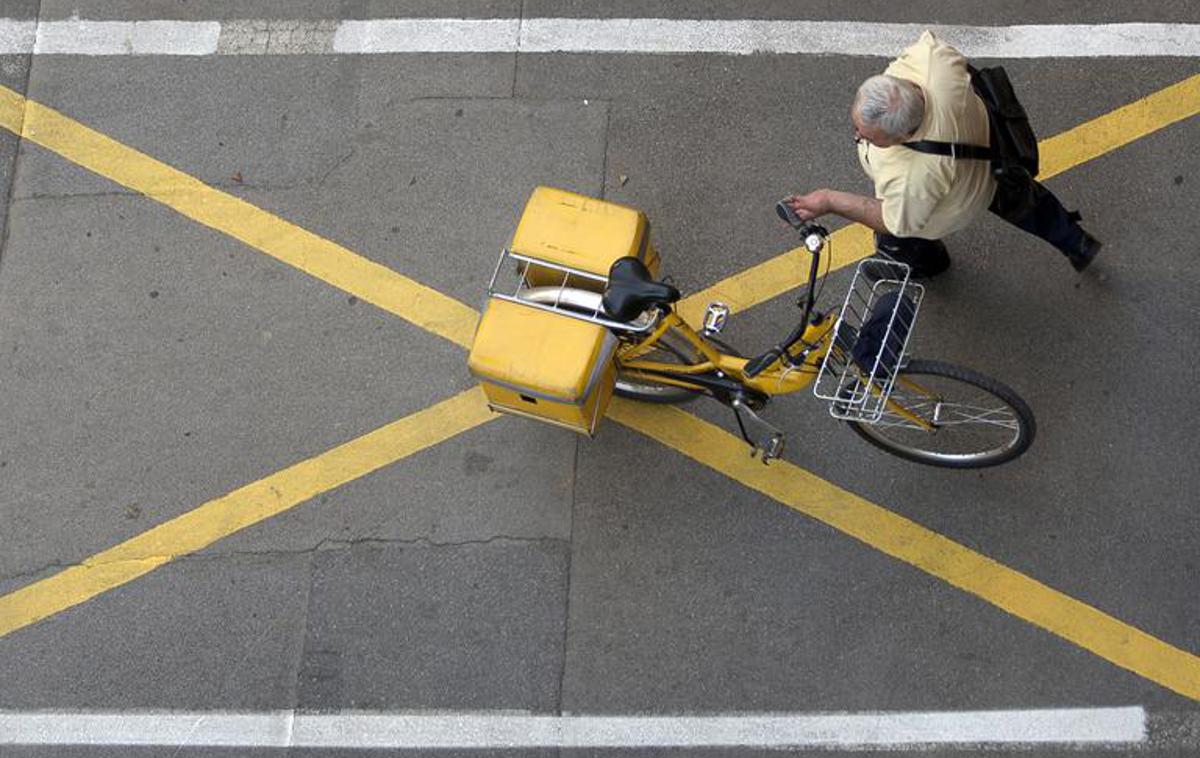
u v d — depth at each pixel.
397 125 5.92
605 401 4.75
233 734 5.14
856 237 5.50
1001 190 4.36
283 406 5.56
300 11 6.14
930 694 4.94
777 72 5.80
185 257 5.80
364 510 5.39
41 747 5.18
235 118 6.00
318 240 5.79
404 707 5.12
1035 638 4.96
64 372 5.68
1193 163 5.44
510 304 4.47
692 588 5.15
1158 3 5.67
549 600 5.20
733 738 4.96
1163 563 4.98
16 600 5.39
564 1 6.03
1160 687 4.85
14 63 6.18
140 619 5.32
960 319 5.36
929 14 5.79
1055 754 4.82
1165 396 5.17
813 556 5.15
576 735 5.02
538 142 5.83
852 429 5.07
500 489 5.36
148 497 5.48
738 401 4.62
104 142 6.02
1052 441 5.17
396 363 5.58
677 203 5.68
